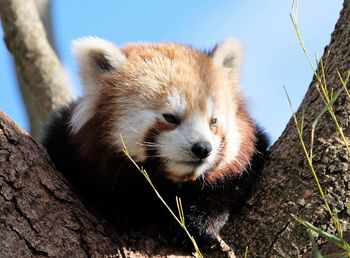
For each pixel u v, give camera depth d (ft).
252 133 29.32
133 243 24.35
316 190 23.71
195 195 28.09
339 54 26.53
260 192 25.66
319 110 25.76
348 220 22.79
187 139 26.35
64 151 28.76
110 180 27.63
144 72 28.45
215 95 27.99
